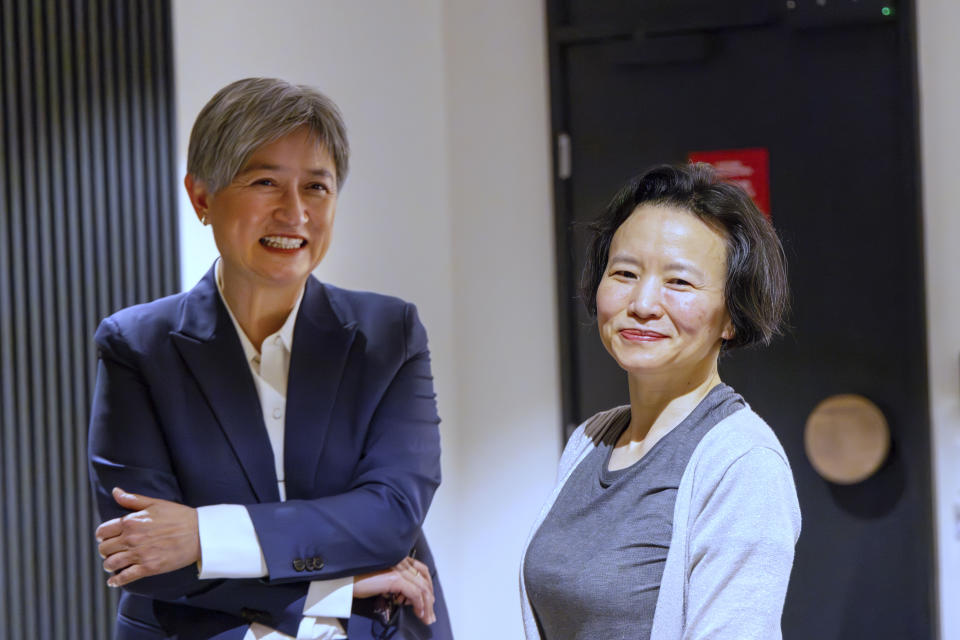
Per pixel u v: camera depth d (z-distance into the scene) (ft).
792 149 11.84
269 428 5.94
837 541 11.69
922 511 11.34
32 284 8.49
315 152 5.71
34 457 8.52
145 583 5.62
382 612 5.90
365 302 6.32
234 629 5.70
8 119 8.36
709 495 4.40
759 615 4.14
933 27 11.28
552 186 12.75
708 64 12.14
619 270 4.80
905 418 11.46
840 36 11.64
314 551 5.62
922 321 11.32
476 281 13.20
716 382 4.92
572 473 5.16
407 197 12.38
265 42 10.39
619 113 12.48
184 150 9.53
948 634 11.34
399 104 12.29
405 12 12.49
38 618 8.50
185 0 9.52
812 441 11.74
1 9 8.31
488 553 13.20
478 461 13.23
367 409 6.05
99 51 9.00
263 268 5.68
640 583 4.48
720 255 4.69
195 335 5.87
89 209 8.88
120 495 5.51
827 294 11.73
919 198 11.32
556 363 12.84
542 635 4.94
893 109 11.47
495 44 13.03
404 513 5.88
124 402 5.78
